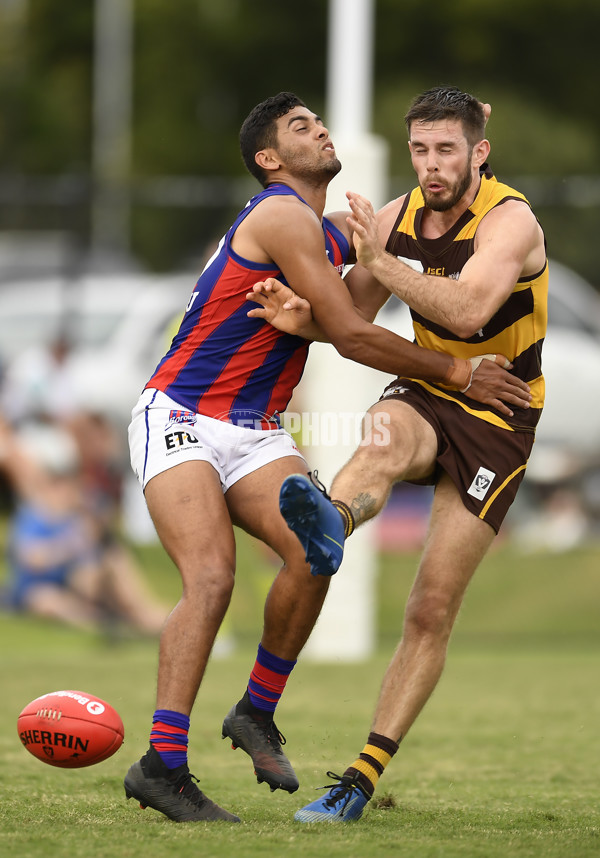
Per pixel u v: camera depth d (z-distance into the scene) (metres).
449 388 15.06
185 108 97.75
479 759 19.64
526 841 12.84
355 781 14.07
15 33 106.44
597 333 42.03
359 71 33.16
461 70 90.12
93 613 35.34
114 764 18.94
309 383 31.80
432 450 14.79
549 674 29.80
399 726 14.22
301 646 14.92
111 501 37.38
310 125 15.44
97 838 12.57
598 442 42.28
